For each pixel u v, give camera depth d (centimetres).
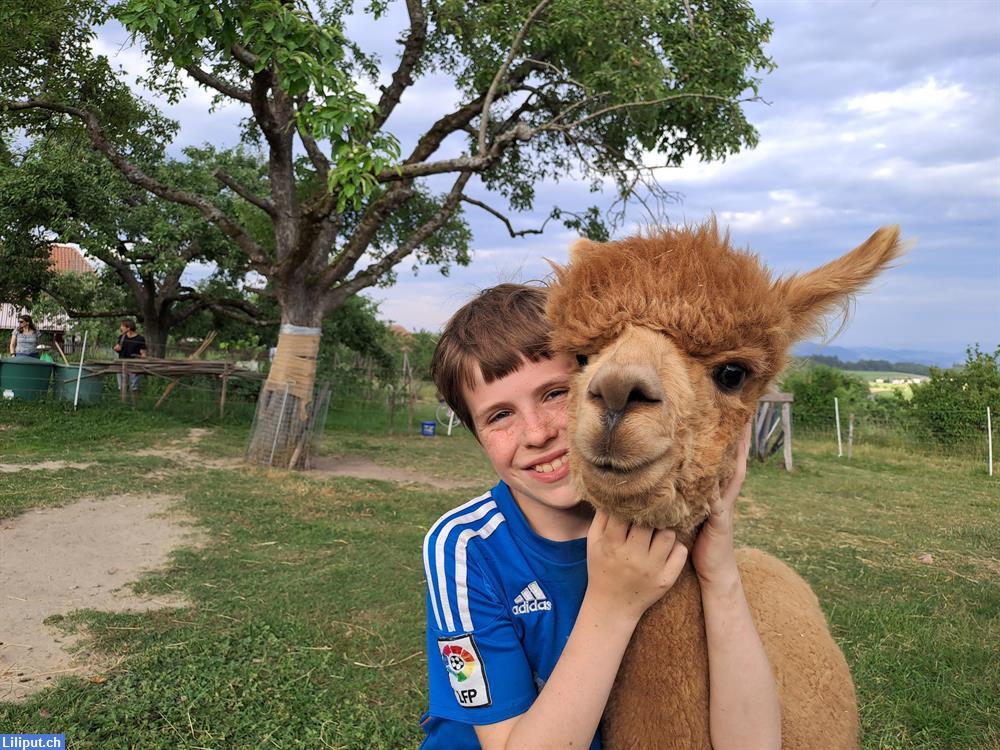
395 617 493
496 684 166
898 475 1450
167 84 1061
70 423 1244
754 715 147
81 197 1573
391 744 343
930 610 564
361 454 1325
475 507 190
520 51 1070
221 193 1800
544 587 175
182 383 1592
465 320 182
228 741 340
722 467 137
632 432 115
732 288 136
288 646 439
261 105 991
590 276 147
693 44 1003
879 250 156
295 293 1094
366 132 747
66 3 1025
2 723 345
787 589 215
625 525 137
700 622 152
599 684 140
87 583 540
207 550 626
